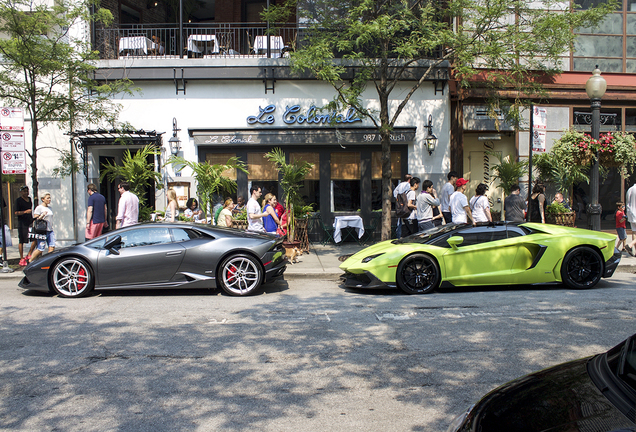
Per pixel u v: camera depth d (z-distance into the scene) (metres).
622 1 13.84
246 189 13.74
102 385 4.09
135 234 7.88
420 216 10.25
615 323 5.70
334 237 12.88
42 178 13.48
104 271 7.62
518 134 13.59
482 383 4.02
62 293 7.68
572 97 13.65
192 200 12.37
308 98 13.55
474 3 10.04
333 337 5.39
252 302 7.30
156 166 13.39
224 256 7.82
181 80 13.45
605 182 14.02
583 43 13.79
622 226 11.18
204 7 17.36
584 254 7.86
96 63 13.17
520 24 10.51
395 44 11.08
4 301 7.48
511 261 7.75
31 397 3.86
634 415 1.84
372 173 13.91
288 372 4.35
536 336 5.25
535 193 10.70
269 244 7.95
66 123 12.13
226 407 3.65
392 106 13.64
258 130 13.34
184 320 6.21
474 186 14.18
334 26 10.73
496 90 12.47
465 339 5.21
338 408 3.61
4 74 10.09
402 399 3.75
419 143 13.68
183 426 3.35
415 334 5.44
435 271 7.65
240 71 13.38
